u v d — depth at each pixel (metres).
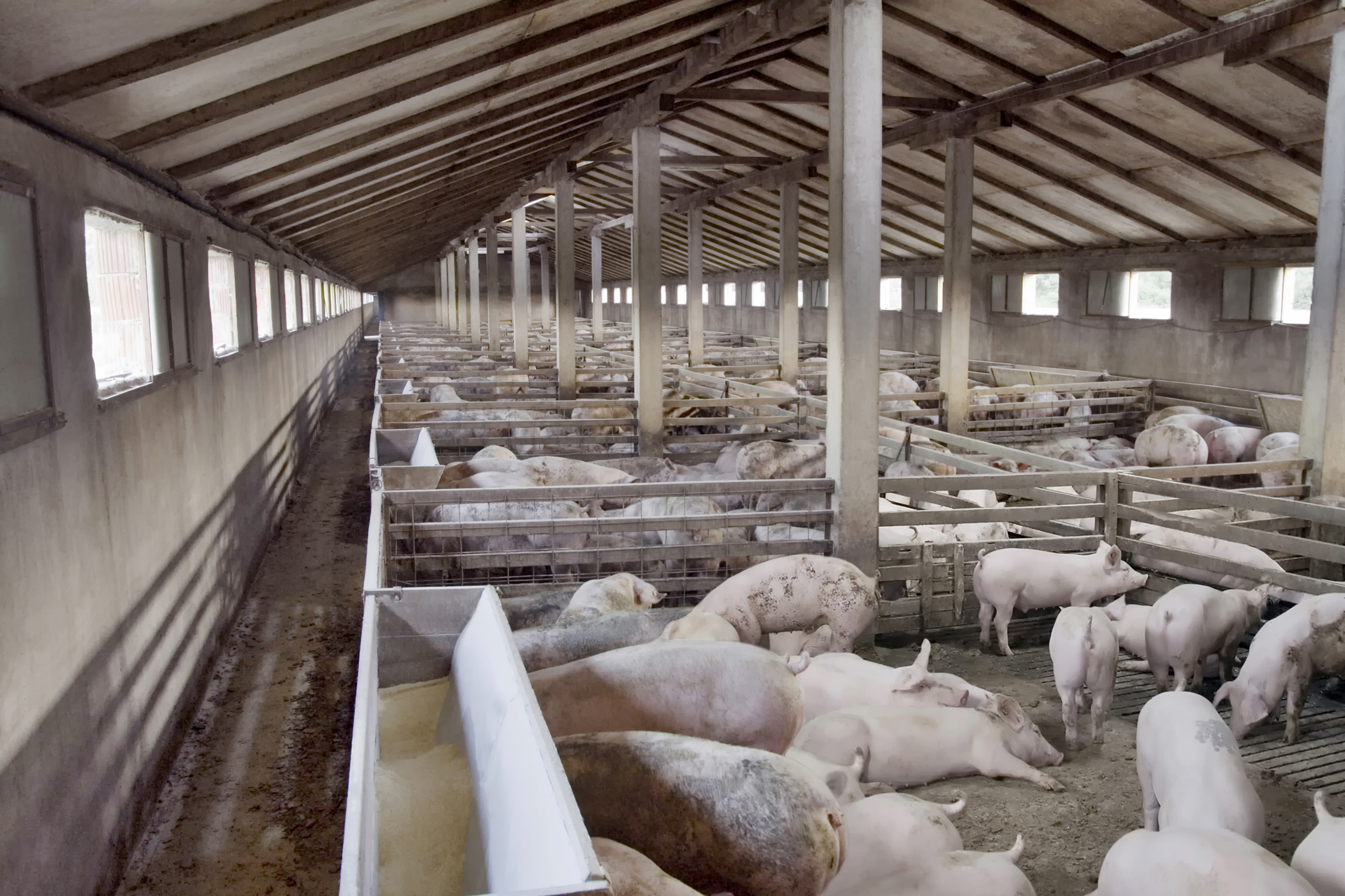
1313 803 3.88
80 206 3.33
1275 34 7.44
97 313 3.78
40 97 2.95
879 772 3.80
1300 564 6.42
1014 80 9.79
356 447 13.48
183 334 5.01
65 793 2.89
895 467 7.93
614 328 28.64
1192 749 3.22
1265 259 11.80
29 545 2.70
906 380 12.47
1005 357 16.55
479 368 14.72
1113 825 3.65
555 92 8.16
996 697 4.10
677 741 2.67
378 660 3.54
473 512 5.65
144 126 3.88
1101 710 4.34
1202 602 4.66
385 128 6.49
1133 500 6.66
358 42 4.18
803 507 6.80
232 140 4.80
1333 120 7.25
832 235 5.96
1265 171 9.96
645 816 2.57
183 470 4.84
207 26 3.13
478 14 4.66
